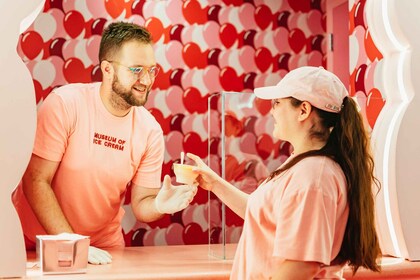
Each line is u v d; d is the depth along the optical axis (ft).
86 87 9.34
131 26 9.09
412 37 7.98
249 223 5.77
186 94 12.14
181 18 12.16
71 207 9.35
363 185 5.51
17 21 6.73
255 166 8.03
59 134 8.88
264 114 8.04
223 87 12.37
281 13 12.76
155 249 9.17
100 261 7.50
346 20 12.97
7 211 6.63
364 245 5.47
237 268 6.04
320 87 5.57
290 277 5.09
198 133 12.16
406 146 7.97
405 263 7.66
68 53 11.53
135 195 9.77
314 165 5.35
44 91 11.43
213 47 12.34
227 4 12.44
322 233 5.09
